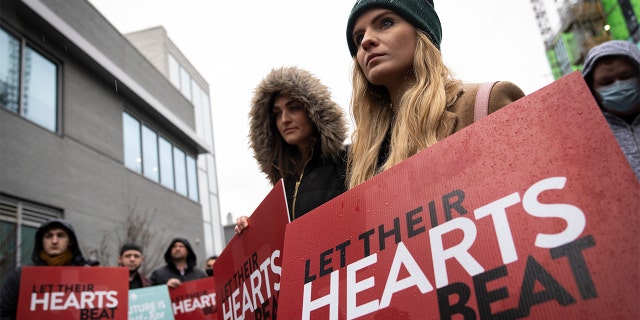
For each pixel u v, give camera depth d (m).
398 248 0.82
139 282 5.23
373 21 1.33
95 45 10.89
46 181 8.45
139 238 11.14
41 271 3.13
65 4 9.97
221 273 1.88
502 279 0.66
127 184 11.25
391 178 0.90
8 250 7.04
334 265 0.93
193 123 16.00
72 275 3.20
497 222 0.69
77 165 9.45
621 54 1.83
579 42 31.06
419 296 0.75
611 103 1.91
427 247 0.77
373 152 1.36
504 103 1.08
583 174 0.62
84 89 10.25
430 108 1.16
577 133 0.65
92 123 10.28
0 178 7.40
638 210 0.56
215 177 19.45
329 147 2.22
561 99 0.68
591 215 0.60
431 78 1.22
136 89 11.94
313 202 2.13
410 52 1.30
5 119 7.75
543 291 0.61
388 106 1.47
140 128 12.62
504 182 0.71
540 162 0.68
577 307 0.57
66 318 3.09
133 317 4.20
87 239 9.33
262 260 1.51
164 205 13.07
